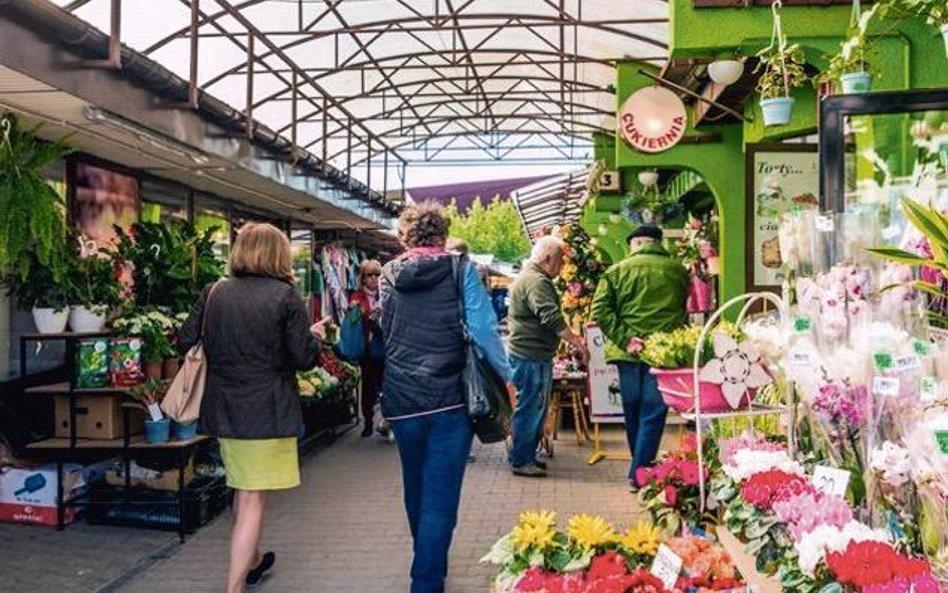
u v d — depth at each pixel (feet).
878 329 8.79
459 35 33.65
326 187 36.76
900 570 7.34
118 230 21.65
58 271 18.56
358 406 37.06
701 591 9.89
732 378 12.51
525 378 24.58
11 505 20.40
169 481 20.02
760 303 23.79
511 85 45.09
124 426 20.04
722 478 11.18
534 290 23.85
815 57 16.44
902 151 15.06
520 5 30.94
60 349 24.03
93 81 17.22
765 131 21.54
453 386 14.39
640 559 10.35
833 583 7.61
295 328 14.40
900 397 8.39
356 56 36.04
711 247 33.47
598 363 27.45
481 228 159.84
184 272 21.42
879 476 8.50
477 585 15.65
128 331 19.65
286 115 39.68
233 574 14.30
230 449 14.43
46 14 15.06
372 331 31.35
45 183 18.16
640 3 28.07
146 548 18.52
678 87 24.08
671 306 21.12
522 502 21.81
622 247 54.85
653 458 21.42
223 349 14.30
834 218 9.88
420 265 14.46
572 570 10.07
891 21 15.10
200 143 22.86
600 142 49.93
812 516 8.69
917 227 8.79
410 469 14.96
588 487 23.39
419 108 48.96
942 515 7.58
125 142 21.45
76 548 18.52
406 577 16.37
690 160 27.07
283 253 14.87
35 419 21.27
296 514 21.11
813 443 10.79
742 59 18.99
